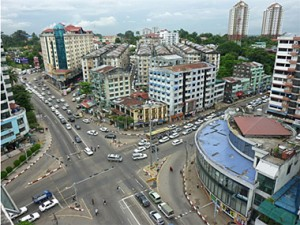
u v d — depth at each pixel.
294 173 44.31
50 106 116.88
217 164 46.50
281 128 50.81
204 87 105.25
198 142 56.72
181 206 50.25
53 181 58.94
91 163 67.00
